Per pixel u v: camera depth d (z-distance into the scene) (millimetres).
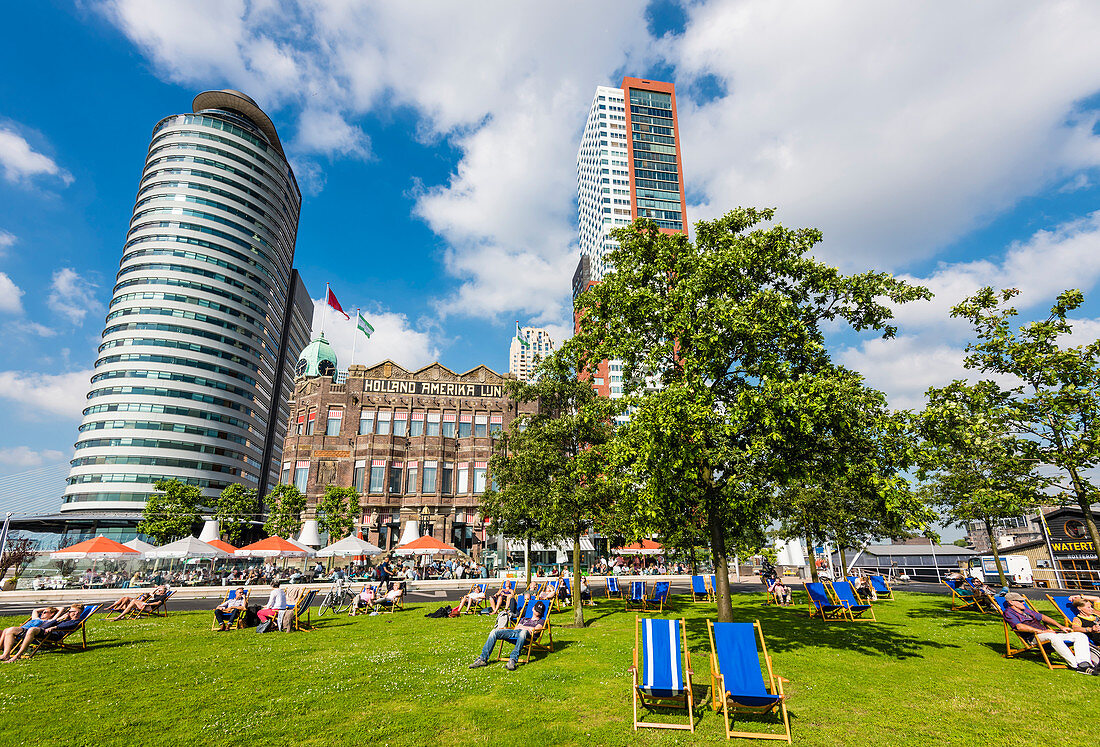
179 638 15211
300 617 20016
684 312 13852
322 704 8703
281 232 134375
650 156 166000
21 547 67375
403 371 58531
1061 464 15094
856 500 23500
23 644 12344
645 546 42656
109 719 7961
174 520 57000
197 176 118375
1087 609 11680
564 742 7223
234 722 7848
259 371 123875
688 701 8258
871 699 8883
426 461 55406
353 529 49969
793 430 12852
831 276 14805
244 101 131125
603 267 159250
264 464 132000
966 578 19516
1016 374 15914
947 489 20625
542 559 52062
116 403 103188
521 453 20078
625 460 14273
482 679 10180
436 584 37438
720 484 14484
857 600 17094
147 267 110938
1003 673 10438
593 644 13711
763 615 18312
